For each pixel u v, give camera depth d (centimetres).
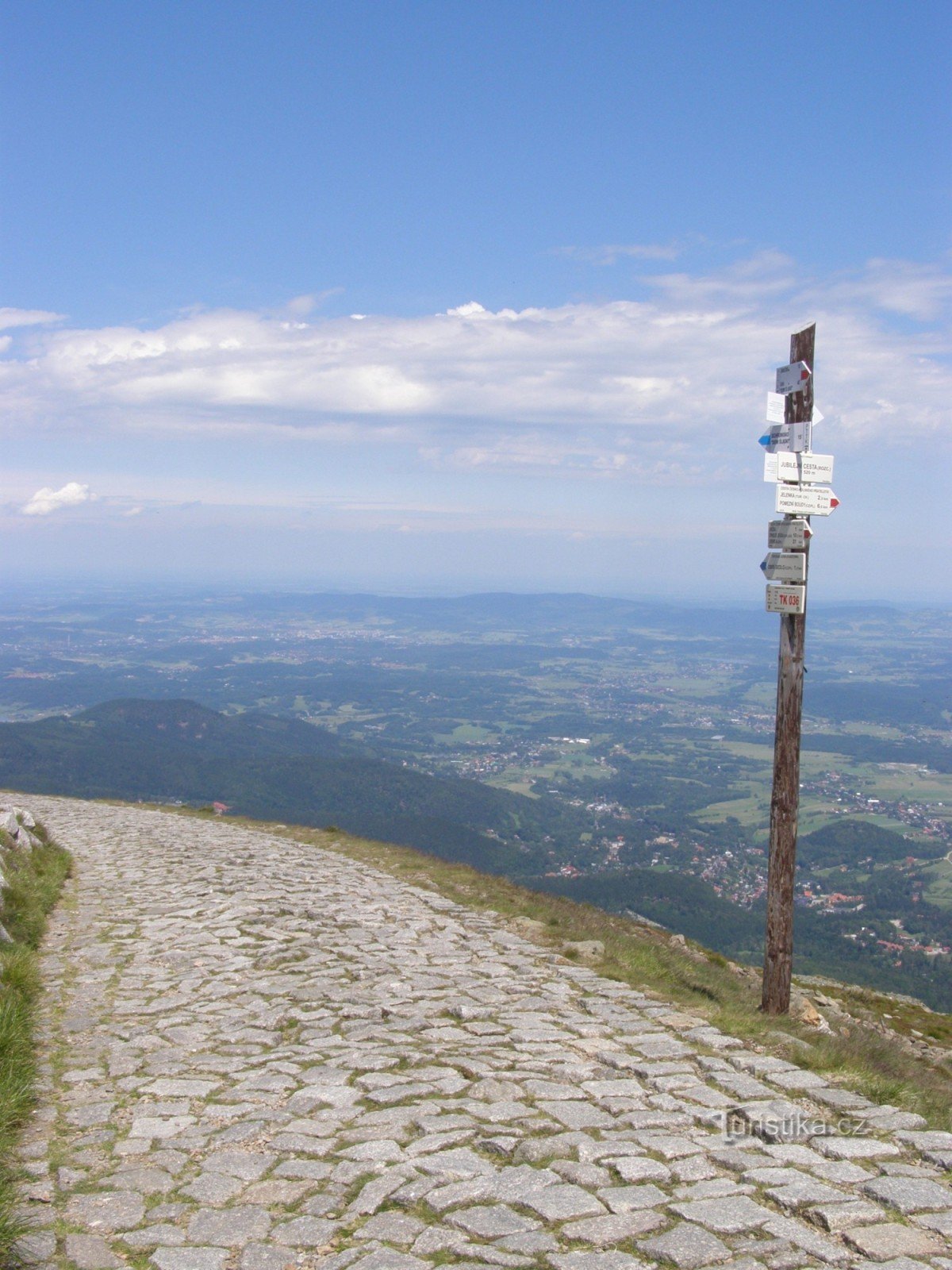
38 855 1606
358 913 1325
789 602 955
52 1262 443
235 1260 442
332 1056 729
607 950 1154
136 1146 572
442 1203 486
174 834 2252
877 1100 659
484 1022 827
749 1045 781
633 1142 564
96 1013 864
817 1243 451
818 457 949
